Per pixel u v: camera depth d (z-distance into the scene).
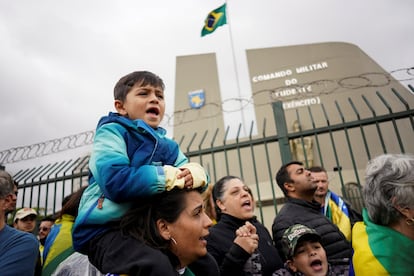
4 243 1.78
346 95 14.18
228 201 2.65
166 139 1.65
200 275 1.53
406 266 1.37
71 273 1.68
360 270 1.46
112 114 1.59
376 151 12.34
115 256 1.19
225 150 4.04
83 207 1.38
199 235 1.31
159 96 1.66
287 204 2.93
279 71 16.38
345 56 15.87
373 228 1.55
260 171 12.98
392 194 1.47
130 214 1.29
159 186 1.26
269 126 14.57
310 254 2.15
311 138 13.06
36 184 4.49
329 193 3.47
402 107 12.68
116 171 1.26
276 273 2.28
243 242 2.17
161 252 1.20
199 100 16.47
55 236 2.27
